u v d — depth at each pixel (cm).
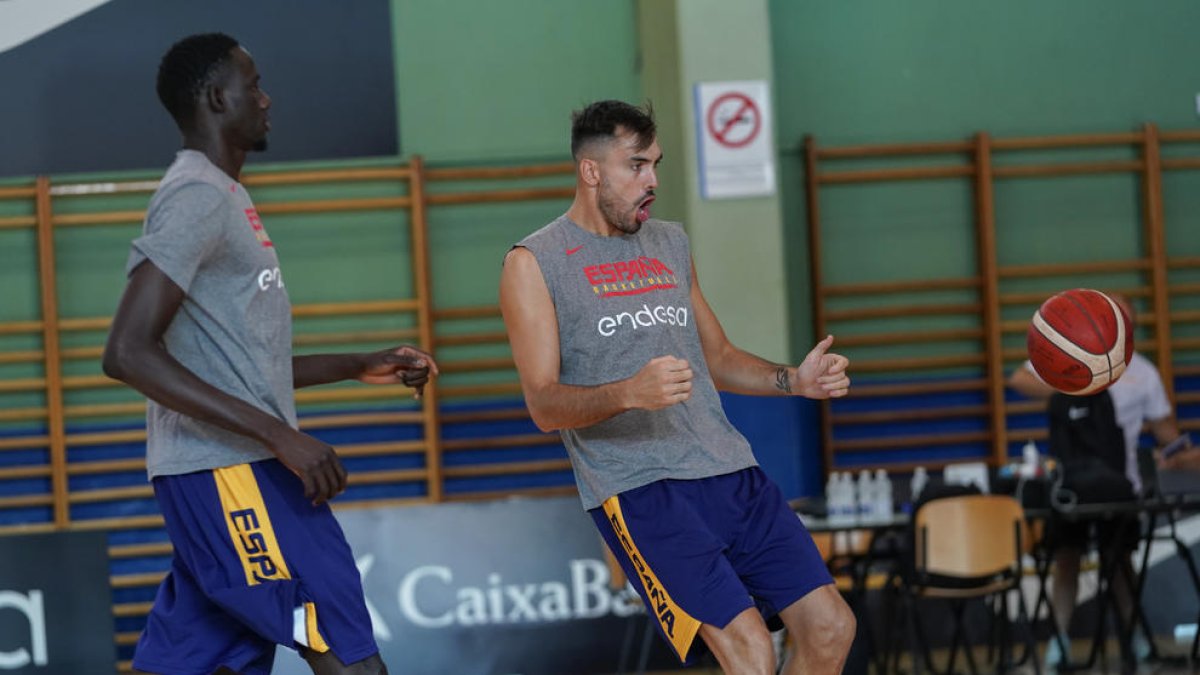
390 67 2352
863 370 2417
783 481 2133
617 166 879
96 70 2288
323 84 2338
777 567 880
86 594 1791
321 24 2339
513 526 1948
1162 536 1975
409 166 2336
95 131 2286
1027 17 2450
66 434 2255
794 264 2419
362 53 2347
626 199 880
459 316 2353
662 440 879
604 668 1942
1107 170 2438
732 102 2130
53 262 2247
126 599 2255
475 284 2369
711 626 855
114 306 2278
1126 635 1902
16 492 2259
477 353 2367
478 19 2375
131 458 2269
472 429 2362
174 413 824
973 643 2183
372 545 1919
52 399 2239
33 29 2275
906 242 2430
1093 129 2455
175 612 836
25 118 2273
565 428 854
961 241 2434
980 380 2420
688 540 859
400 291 2350
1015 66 2450
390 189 2348
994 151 2441
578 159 891
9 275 2266
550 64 2386
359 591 829
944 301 2430
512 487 2367
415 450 2330
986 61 2442
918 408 2425
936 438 2422
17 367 2259
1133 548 1950
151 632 841
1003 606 1867
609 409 799
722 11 2133
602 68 2389
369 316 2339
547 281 874
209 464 810
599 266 886
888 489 1914
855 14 2431
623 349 875
